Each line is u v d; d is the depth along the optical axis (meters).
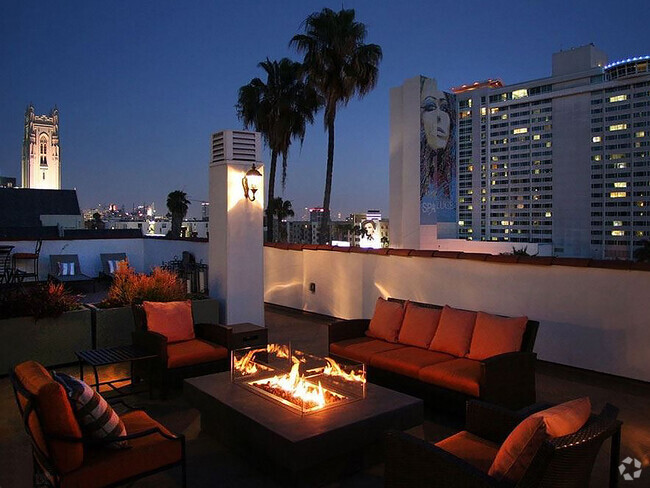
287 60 15.99
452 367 4.38
